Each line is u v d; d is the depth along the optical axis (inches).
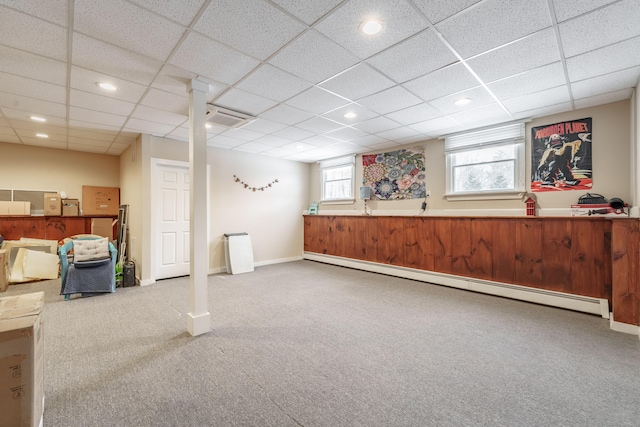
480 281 161.9
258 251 243.3
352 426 60.8
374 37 80.7
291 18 72.2
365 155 231.9
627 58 92.0
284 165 262.4
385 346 97.3
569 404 67.8
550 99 125.6
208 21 72.9
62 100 122.8
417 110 138.6
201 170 108.0
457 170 180.7
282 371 82.0
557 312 130.3
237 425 61.1
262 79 106.0
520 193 153.2
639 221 105.7
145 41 81.1
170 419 62.8
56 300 146.3
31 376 53.2
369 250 222.2
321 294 158.9
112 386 74.5
